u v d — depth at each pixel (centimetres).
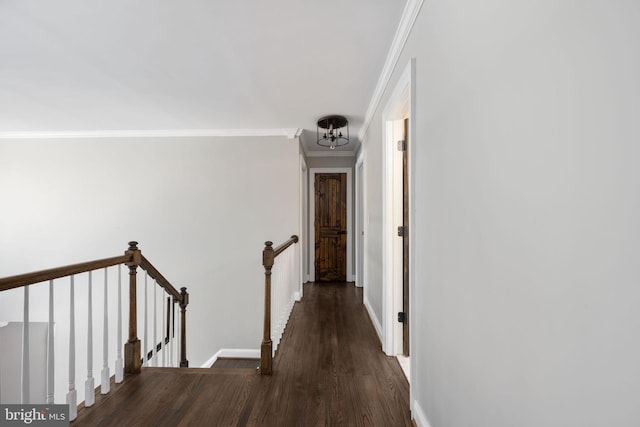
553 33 69
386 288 268
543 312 73
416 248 182
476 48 106
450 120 129
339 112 363
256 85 287
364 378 224
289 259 371
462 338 119
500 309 92
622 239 53
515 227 85
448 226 133
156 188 439
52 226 440
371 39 213
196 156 439
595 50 58
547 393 72
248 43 217
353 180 593
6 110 355
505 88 89
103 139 441
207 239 438
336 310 400
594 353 59
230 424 172
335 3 176
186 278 436
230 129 434
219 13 184
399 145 271
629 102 51
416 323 180
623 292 53
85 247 438
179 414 180
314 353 268
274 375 228
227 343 431
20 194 442
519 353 83
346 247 594
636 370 51
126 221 439
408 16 180
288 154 436
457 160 123
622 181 53
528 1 78
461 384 120
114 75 266
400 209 270
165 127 424
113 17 187
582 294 62
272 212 437
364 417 180
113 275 418
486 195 100
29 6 176
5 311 425
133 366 227
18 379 392
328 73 264
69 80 276
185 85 288
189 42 216
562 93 67
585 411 61
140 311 419
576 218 63
